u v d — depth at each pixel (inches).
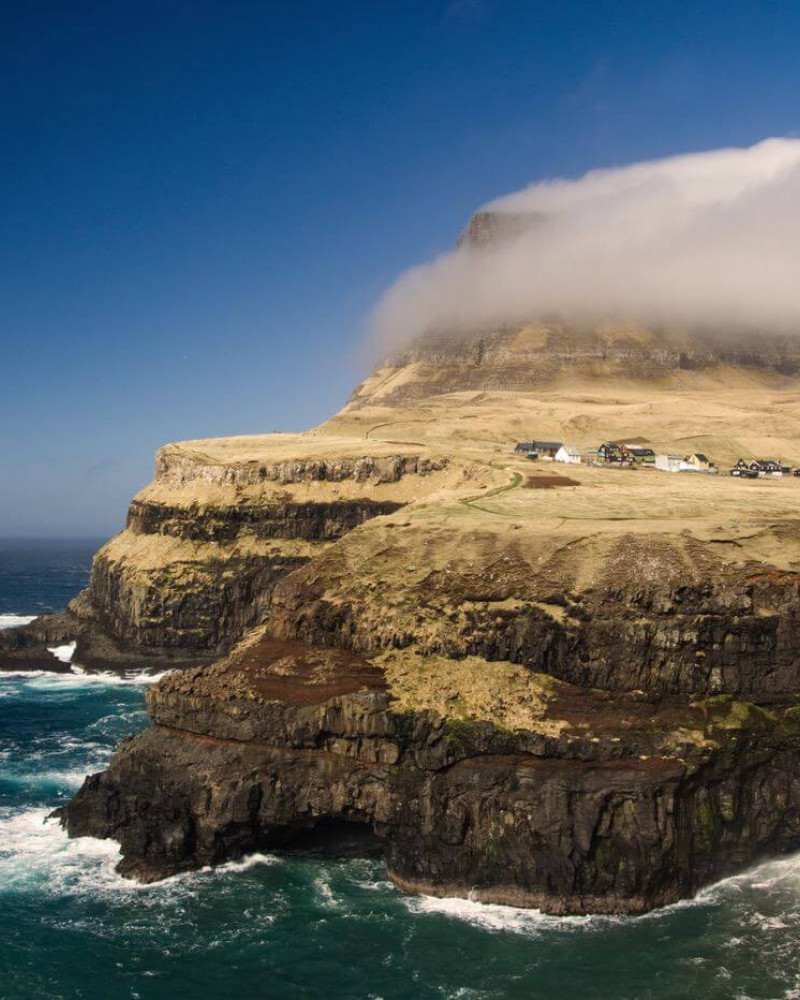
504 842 2706.7
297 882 2856.8
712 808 2797.7
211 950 2485.2
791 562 3250.5
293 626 3585.1
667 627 3011.8
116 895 2773.1
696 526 3555.6
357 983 2332.7
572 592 3196.4
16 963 2416.3
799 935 2512.3
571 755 2763.3
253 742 3024.1
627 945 2472.9
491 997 2265.0
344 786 2896.2
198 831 2940.5
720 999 2237.9
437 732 2849.4
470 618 3253.0
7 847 3085.6
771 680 3014.3
